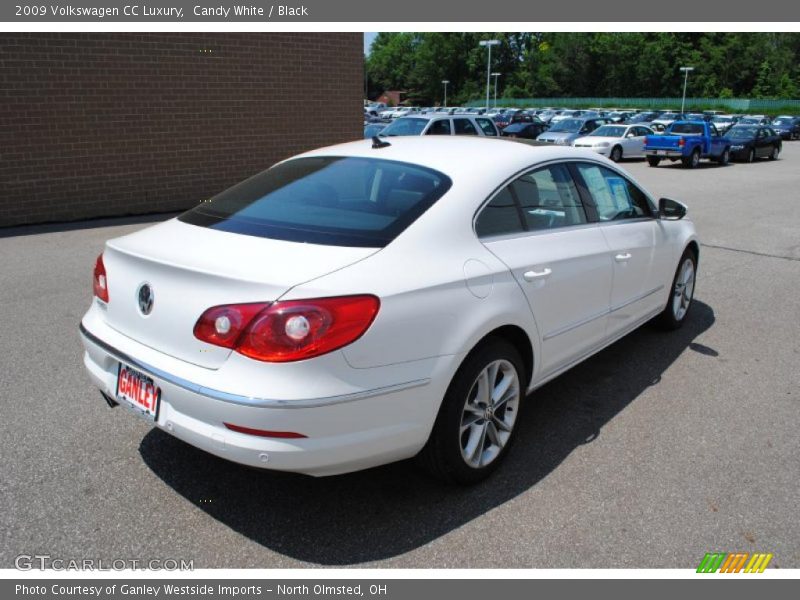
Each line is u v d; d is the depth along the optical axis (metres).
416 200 3.04
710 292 6.87
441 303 2.79
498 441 3.29
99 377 3.00
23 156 9.55
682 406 4.14
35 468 3.26
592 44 99.50
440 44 112.12
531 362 3.44
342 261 2.65
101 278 3.05
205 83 11.23
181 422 2.59
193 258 2.71
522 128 31.66
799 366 4.83
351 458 2.61
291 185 3.39
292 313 2.42
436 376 2.78
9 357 4.65
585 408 4.09
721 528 2.94
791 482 3.30
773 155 28.61
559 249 3.54
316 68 12.66
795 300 6.59
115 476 3.22
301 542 2.80
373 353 2.57
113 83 10.20
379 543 2.80
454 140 3.90
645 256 4.50
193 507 3.01
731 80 97.31
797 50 103.25
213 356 2.52
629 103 88.75
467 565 2.69
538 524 2.94
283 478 3.26
